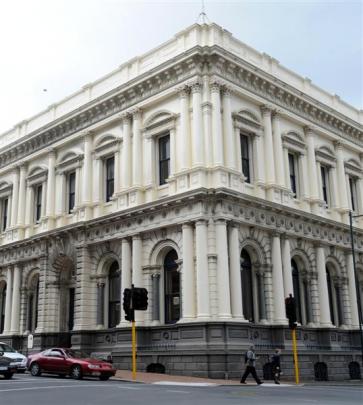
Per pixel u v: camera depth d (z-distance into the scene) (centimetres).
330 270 4256
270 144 3800
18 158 4944
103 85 4256
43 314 4203
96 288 3906
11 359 2945
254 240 3497
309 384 2988
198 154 3366
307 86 4412
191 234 3294
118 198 3834
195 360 3066
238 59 3619
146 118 3834
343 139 4644
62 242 4181
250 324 3234
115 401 1752
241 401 1767
